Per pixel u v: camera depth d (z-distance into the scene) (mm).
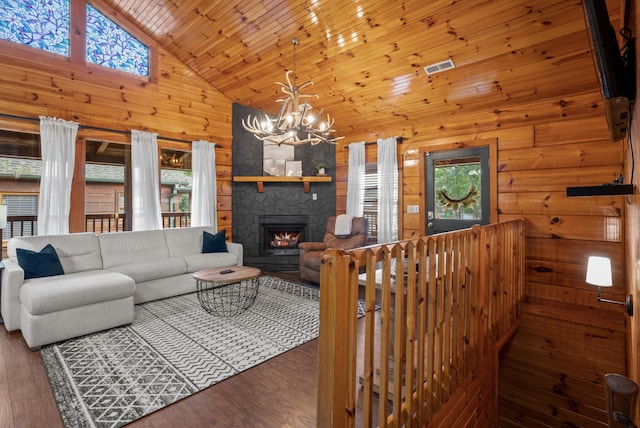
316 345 2762
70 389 2078
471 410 2227
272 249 5922
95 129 4246
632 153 1648
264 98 5305
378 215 4957
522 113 3734
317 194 5848
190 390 2092
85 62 4188
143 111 4680
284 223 5852
